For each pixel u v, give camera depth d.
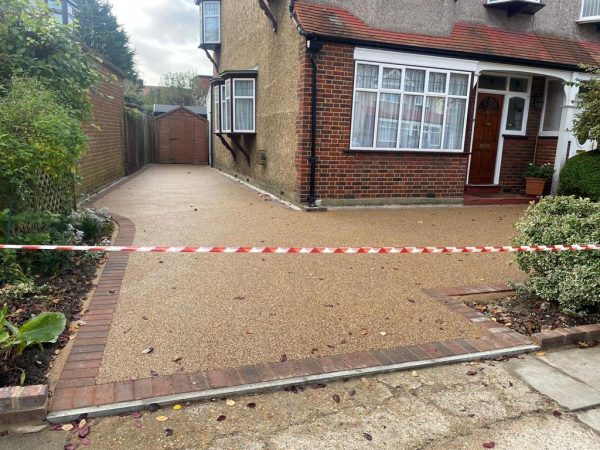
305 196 9.48
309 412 2.83
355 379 3.20
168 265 5.46
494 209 10.19
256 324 3.95
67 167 5.03
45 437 2.53
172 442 2.53
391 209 9.73
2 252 4.26
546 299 4.42
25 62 6.25
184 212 8.88
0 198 4.46
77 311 4.11
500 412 2.89
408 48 9.36
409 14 9.79
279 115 10.74
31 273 4.69
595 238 4.18
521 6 10.59
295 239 6.94
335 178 9.55
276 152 11.09
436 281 5.24
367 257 6.07
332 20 9.12
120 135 14.70
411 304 4.53
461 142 10.34
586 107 9.80
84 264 5.31
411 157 10.01
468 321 4.17
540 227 4.59
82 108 7.19
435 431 2.69
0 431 2.57
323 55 8.97
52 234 5.35
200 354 3.41
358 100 9.47
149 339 3.62
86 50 8.35
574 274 4.13
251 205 9.86
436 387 3.15
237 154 15.71
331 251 3.93
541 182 11.12
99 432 2.58
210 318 4.04
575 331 3.87
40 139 4.50
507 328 4.06
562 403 2.99
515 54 10.23
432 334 3.89
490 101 11.54
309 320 4.07
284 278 5.15
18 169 4.18
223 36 17.72
